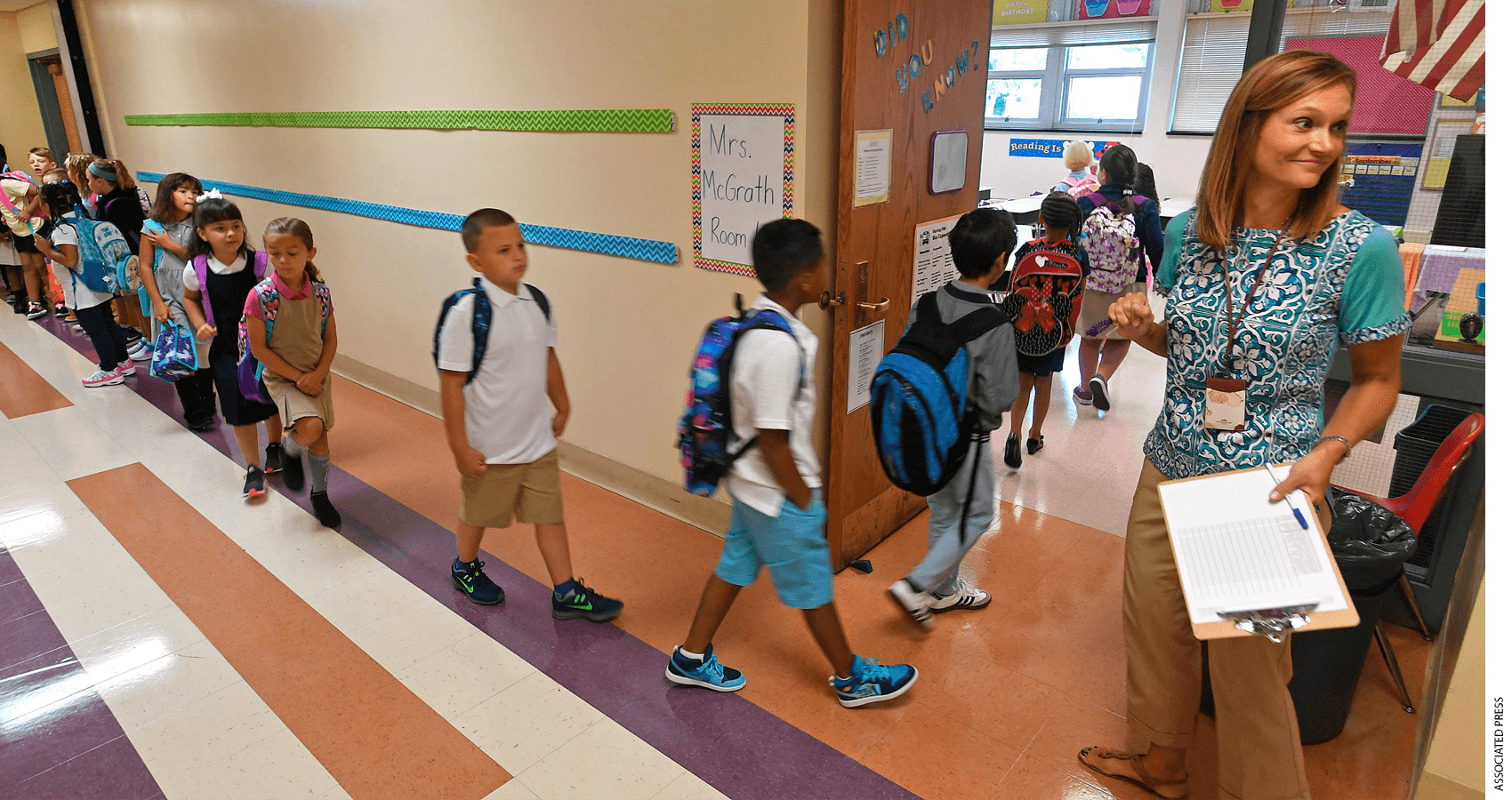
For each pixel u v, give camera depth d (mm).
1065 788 2070
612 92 3137
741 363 1918
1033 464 4059
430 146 4074
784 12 2520
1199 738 2252
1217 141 1569
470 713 2355
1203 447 1712
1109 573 3068
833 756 2186
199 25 5582
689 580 3037
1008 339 2332
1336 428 1519
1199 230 1639
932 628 2736
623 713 2352
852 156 2572
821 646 2285
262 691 2455
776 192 2705
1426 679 2457
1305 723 2174
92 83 7715
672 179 3043
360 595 2943
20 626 2781
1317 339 1570
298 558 3188
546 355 2555
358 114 4430
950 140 3111
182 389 4406
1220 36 8211
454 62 3756
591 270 3486
